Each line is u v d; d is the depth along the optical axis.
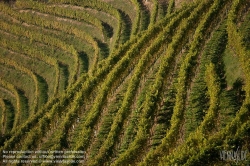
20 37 78.31
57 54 71.12
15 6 87.56
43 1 85.94
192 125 33.84
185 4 59.44
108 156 33.38
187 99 37.66
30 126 49.59
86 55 67.62
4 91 72.38
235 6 47.78
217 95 33.34
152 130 35.12
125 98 39.34
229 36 42.75
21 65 72.81
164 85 40.06
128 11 71.38
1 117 67.44
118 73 45.50
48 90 66.31
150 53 45.75
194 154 26.23
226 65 40.41
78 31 71.00
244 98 33.84
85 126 38.47
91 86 46.28
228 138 26.53
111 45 64.75
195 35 46.47
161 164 27.38
